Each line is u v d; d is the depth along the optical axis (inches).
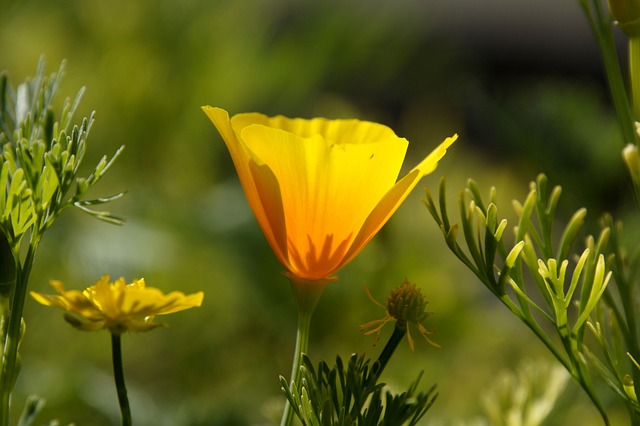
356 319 35.4
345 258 19.6
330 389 19.9
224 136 19.5
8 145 20.4
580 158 28.0
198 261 39.0
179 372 38.6
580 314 19.9
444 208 20.0
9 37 40.5
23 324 19.7
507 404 24.2
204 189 41.7
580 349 20.1
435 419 26.1
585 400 26.5
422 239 37.2
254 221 38.6
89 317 18.6
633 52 19.9
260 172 19.2
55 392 36.2
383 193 19.5
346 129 20.8
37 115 21.1
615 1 19.7
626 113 20.2
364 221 19.3
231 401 32.8
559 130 28.3
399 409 19.9
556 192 20.6
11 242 19.6
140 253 38.2
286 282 37.0
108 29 41.8
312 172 19.4
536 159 28.1
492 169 39.9
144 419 34.9
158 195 40.6
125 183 40.8
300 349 19.8
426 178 39.8
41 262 38.3
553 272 19.8
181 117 42.1
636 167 19.5
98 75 41.4
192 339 39.1
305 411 19.7
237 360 38.4
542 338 20.1
